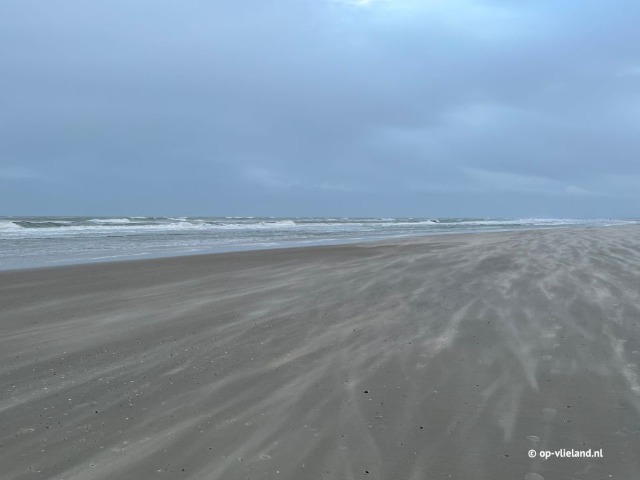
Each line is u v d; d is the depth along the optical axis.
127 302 7.27
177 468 2.62
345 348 4.74
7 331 5.64
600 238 17.89
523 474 2.48
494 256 11.98
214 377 4.04
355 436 2.93
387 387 3.71
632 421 3.03
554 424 3.02
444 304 6.52
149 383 3.93
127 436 3.01
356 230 37.22
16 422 3.25
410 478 2.47
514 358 4.29
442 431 2.97
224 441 2.92
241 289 8.18
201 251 16.78
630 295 6.64
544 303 6.35
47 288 8.66
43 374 4.18
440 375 3.94
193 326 5.71
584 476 2.46
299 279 9.13
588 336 4.86
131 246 19.67
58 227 36.16
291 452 2.77
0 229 33.06
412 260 11.70
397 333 5.21
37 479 2.53
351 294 7.43
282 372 4.12
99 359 4.57
